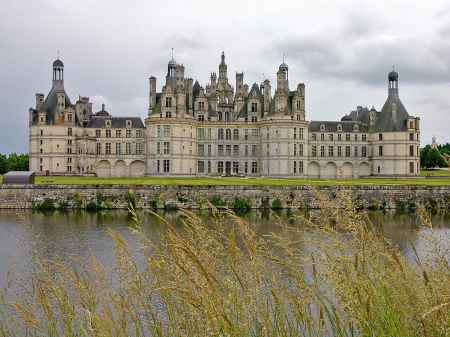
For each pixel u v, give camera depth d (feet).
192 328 39.40
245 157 451.12
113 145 458.09
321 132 469.16
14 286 80.38
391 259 38.96
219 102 498.28
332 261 42.06
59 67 449.06
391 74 465.06
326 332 44.45
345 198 40.45
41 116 435.12
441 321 35.27
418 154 455.63
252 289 42.57
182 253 40.60
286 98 429.79
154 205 269.23
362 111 502.79
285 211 258.57
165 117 417.28
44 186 269.03
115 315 55.11
